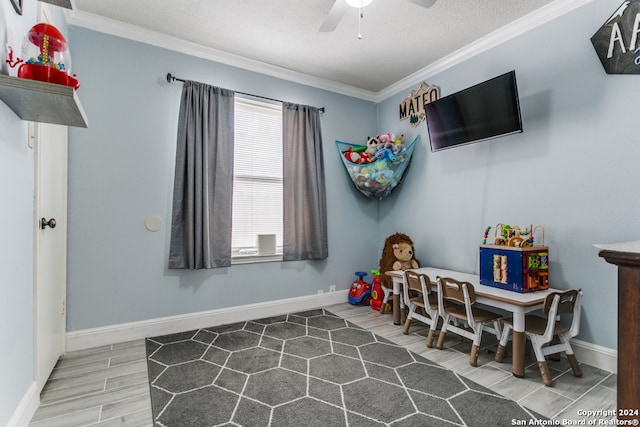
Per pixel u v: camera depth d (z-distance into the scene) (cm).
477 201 296
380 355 235
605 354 213
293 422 159
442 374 207
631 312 63
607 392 186
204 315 297
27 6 154
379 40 290
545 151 247
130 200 268
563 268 236
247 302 320
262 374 207
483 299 224
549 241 244
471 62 302
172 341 262
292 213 343
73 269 245
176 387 192
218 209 299
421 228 354
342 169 386
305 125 354
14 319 140
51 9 204
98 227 255
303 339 266
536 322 221
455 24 266
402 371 211
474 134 273
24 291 152
